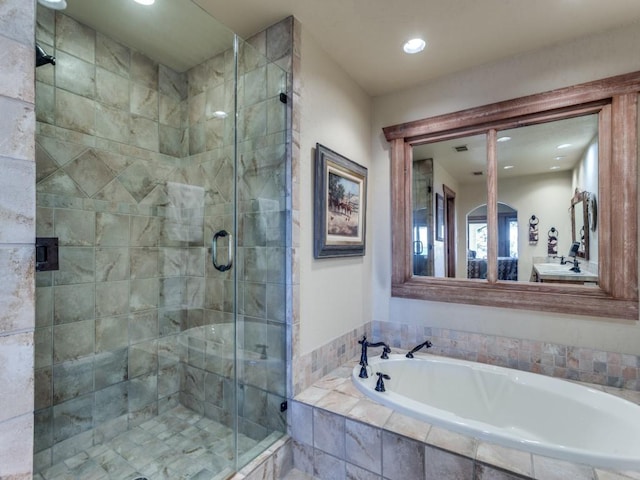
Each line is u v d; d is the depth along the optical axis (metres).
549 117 2.11
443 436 1.47
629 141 1.87
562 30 1.92
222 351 2.17
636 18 1.81
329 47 2.10
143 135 2.24
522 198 2.23
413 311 2.58
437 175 2.52
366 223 2.66
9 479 0.74
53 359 1.81
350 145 2.43
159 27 1.95
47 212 1.79
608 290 1.94
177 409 2.35
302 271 1.96
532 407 1.89
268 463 1.72
